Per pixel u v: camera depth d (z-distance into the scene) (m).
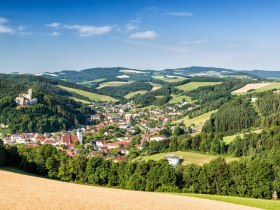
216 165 113.75
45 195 65.50
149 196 78.31
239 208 69.25
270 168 109.19
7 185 76.25
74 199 63.56
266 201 86.12
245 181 110.12
